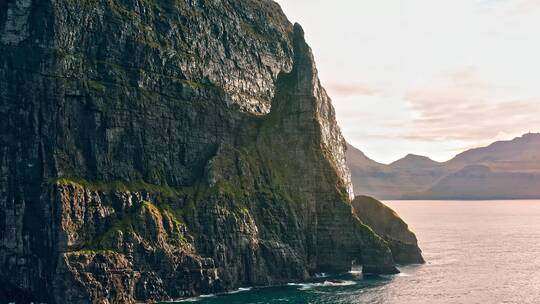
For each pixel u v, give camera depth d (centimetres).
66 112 18338
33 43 18325
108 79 19325
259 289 18925
